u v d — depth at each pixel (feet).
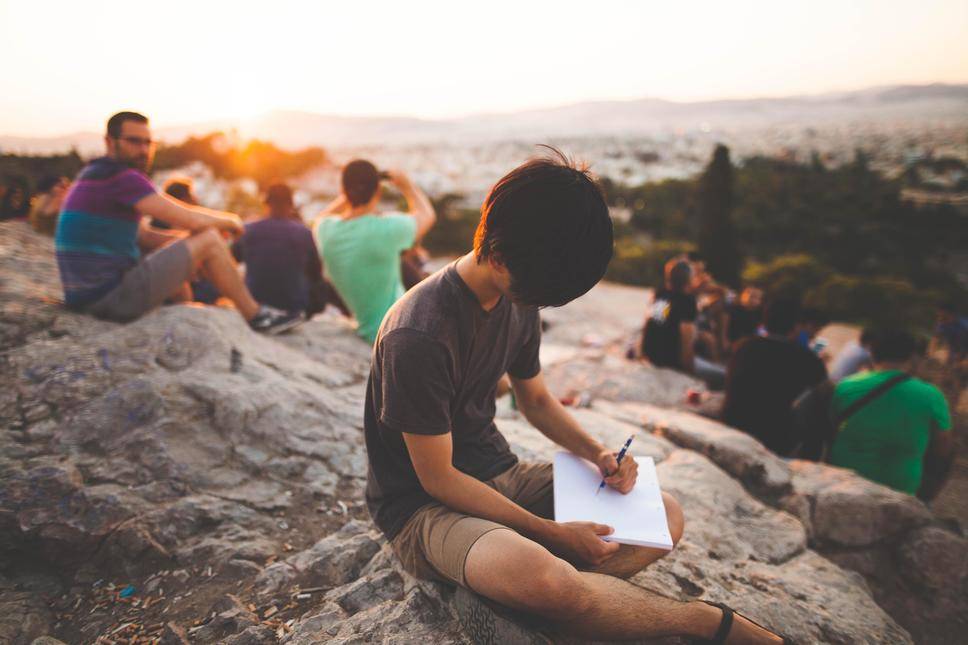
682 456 9.28
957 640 7.36
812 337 17.56
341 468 7.73
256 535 6.46
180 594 5.65
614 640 4.34
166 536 6.23
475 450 5.29
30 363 8.57
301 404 8.71
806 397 11.41
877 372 10.66
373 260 12.70
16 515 6.11
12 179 17.30
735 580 6.36
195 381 8.43
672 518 5.19
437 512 4.75
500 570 4.05
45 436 7.32
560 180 3.59
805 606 6.09
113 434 7.43
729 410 12.14
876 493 8.76
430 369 4.16
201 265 11.47
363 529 6.59
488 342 4.62
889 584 8.07
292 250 14.35
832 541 8.45
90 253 10.32
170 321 10.00
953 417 23.44
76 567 5.97
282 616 5.33
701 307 21.11
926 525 8.45
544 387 5.67
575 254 3.59
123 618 5.39
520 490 5.36
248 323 12.01
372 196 12.87
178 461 7.16
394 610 5.10
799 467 9.78
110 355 9.01
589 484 5.25
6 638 5.08
